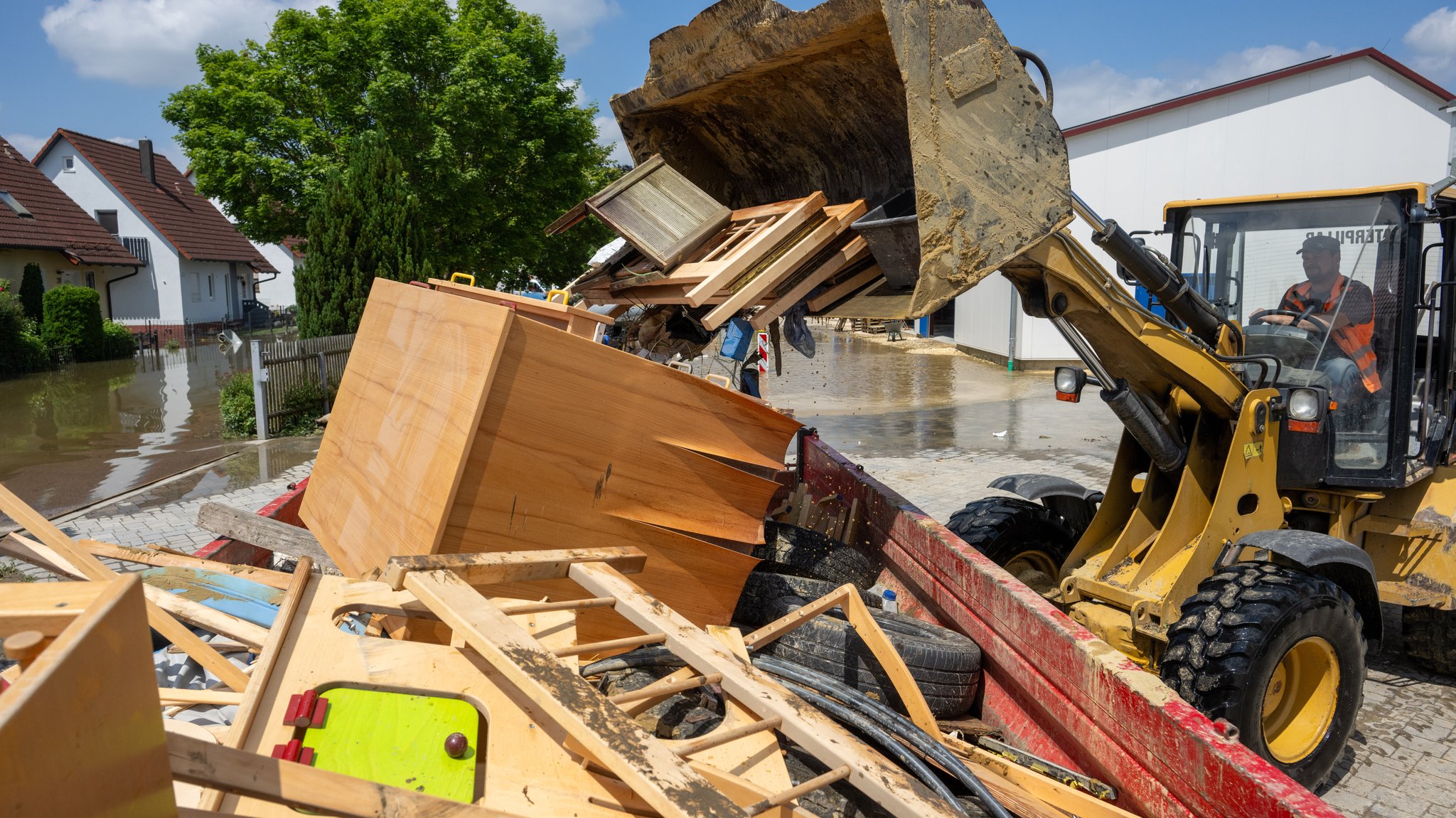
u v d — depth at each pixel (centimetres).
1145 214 1877
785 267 326
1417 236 412
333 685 195
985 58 281
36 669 83
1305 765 342
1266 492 404
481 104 1756
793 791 191
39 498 916
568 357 259
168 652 318
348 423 335
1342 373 431
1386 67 1692
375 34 1725
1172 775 225
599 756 160
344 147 1697
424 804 141
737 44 348
